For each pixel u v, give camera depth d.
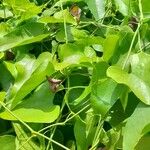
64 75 0.36
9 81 0.38
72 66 0.36
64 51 0.36
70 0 0.43
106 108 0.33
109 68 0.33
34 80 0.34
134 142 0.31
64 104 0.35
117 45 0.35
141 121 0.31
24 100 0.35
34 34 0.40
